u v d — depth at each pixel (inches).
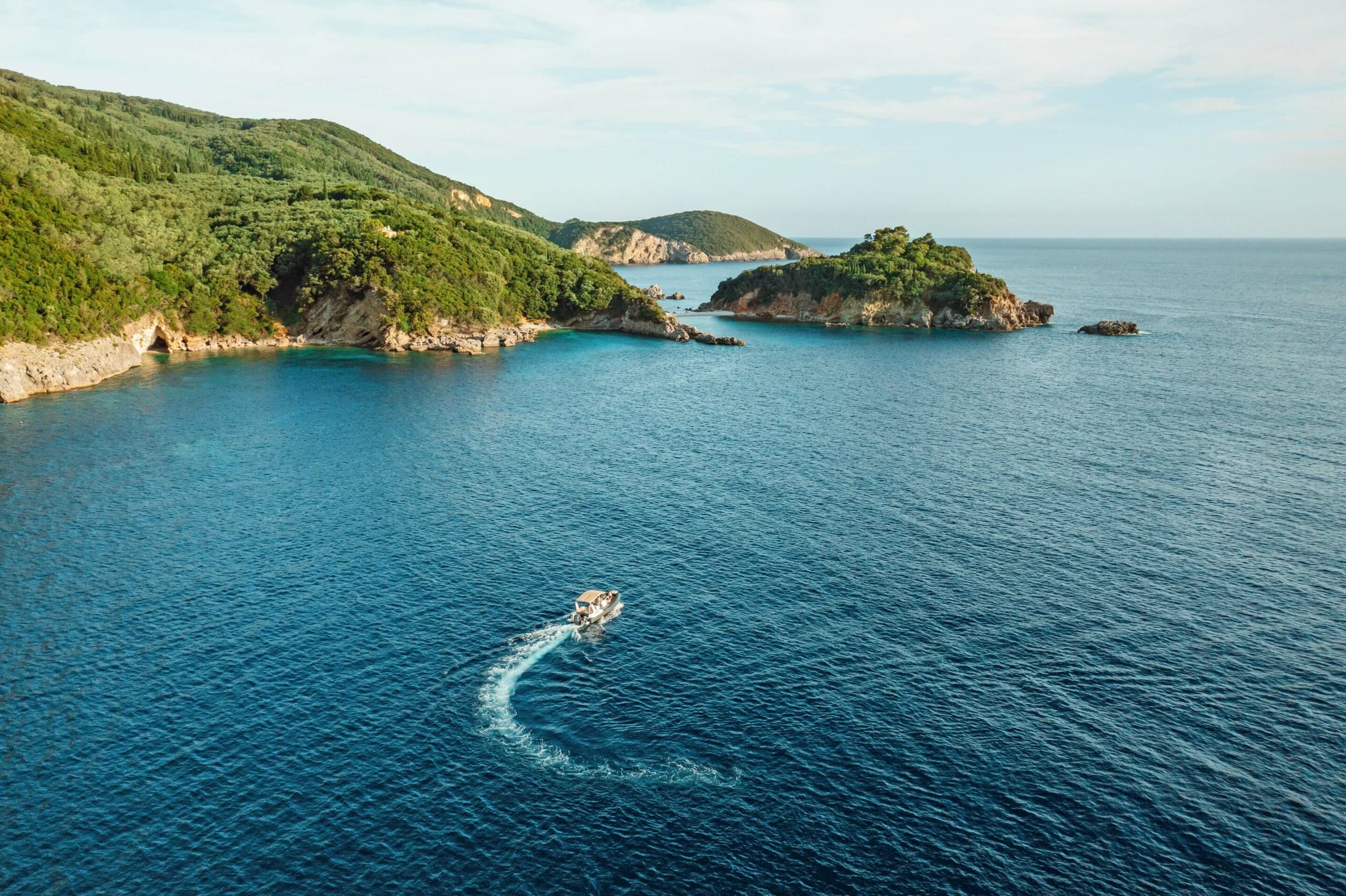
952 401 5674.2
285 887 1589.6
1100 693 2192.4
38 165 6776.6
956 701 2160.4
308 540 3127.5
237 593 2701.8
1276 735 2026.3
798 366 7298.2
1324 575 2842.0
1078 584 2787.9
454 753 1972.2
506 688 2222.0
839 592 2743.6
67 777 1857.8
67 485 3681.1
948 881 1614.2
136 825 1729.8
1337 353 7657.5
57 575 2792.8
